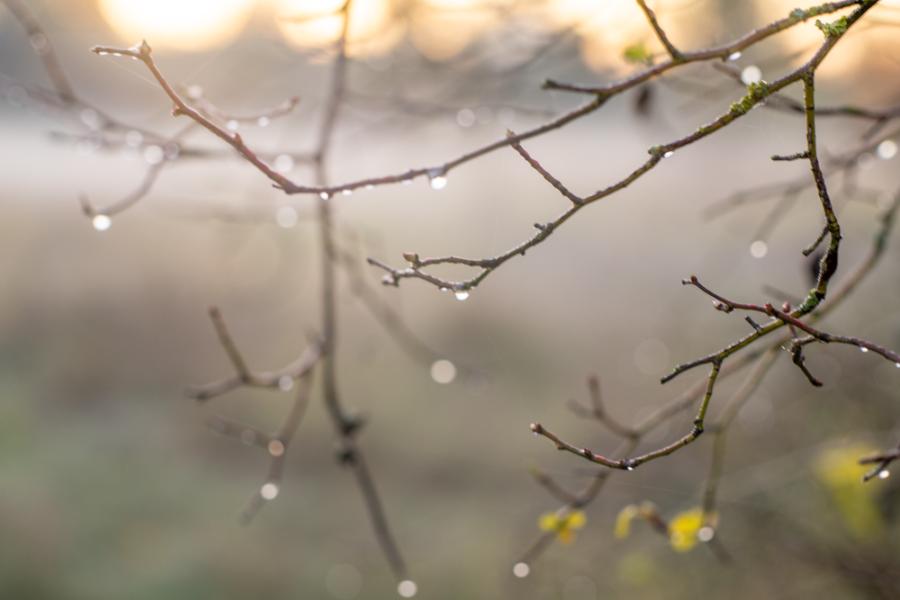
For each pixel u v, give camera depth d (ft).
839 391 13.83
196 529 22.72
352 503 24.45
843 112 5.81
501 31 8.99
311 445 27.45
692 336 20.51
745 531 12.53
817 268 6.17
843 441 10.68
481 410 27.43
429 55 9.41
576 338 29.86
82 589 20.21
